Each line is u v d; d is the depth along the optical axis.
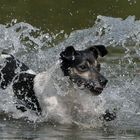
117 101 13.48
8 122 12.00
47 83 12.48
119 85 14.80
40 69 15.45
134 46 21.12
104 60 19.36
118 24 16.59
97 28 16.62
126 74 16.80
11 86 13.31
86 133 10.91
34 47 16.83
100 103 12.36
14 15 26.16
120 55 20.38
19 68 13.62
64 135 10.61
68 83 12.15
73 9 28.64
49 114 12.16
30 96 12.78
